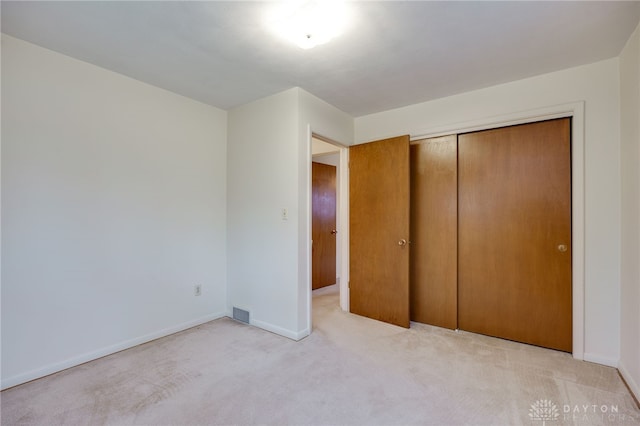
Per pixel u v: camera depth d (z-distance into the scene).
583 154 2.33
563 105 2.41
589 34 1.93
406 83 2.66
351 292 3.46
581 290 2.34
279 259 2.87
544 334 2.58
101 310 2.40
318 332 2.91
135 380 2.06
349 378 2.09
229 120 3.36
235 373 2.15
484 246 2.85
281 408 1.78
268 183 2.97
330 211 4.82
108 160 2.44
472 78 2.56
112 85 2.46
